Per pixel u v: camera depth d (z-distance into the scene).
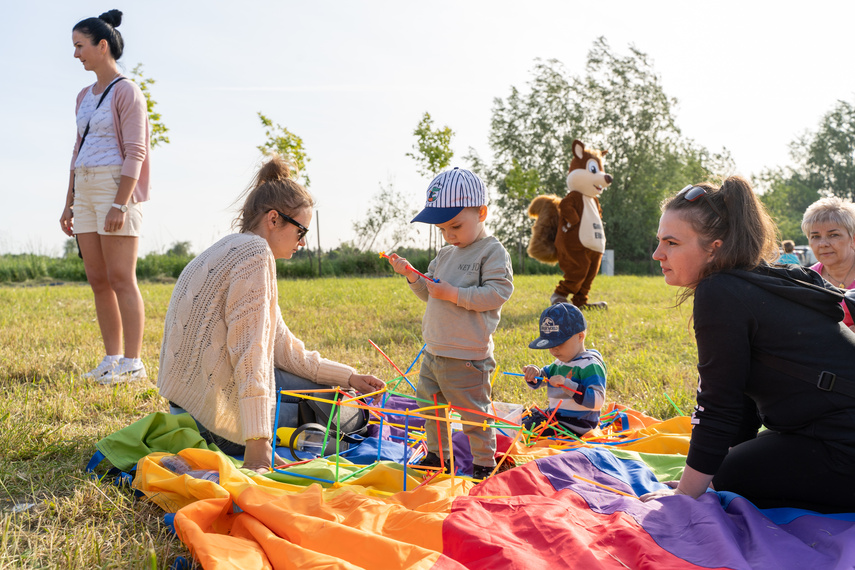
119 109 4.57
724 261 2.30
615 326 7.65
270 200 3.14
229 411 3.00
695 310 2.31
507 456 3.06
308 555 1.86
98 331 6.52
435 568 1.79
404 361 5.35
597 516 2.22
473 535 1.96
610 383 4.82
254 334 2.88
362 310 9.14
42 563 1.99
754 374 2.29
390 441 3.47
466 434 2.96
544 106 39.28
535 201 10.08
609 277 21.12
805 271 2.42
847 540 1.92
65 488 2.63
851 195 56.72
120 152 4.58
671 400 4.13
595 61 38.62
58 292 11.84
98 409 3.82
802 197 57.09
